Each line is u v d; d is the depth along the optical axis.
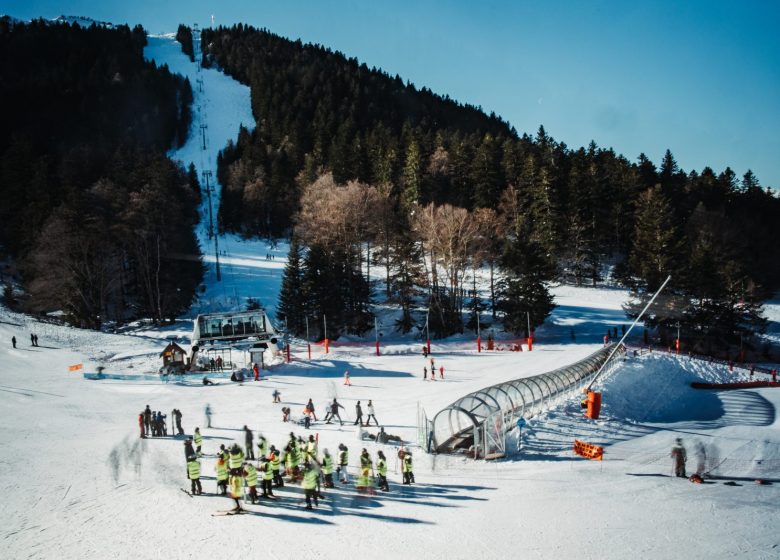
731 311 59.75
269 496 18.50
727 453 24.34
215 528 15.91
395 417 29.92
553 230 86.25
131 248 71.19
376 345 52.06
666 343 60.03
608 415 30.75
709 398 40.53
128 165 108.50
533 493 18.69
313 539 15.04
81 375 42.28
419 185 103.00
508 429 25.92
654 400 37.50
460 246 68.00
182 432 27.23
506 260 64.00
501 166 107.88
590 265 88.25
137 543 15.02
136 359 48.19
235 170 129.12
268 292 79.00
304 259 64.94
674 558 13.66
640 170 108.06
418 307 71.38
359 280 67.81
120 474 21.08
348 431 27.22
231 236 115.81
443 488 19.33
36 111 145.88
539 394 29.39
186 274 72.31
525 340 59.94
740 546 14.27
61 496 18.75
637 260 75.56
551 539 14.87
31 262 67.38
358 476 20.69
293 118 158.12
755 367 50.19
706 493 18.64
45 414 31.41
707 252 62.25
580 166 103.38
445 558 13.84
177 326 64.62
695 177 117.19
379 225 77.88
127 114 165.50
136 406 33.53
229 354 51.47
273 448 19.72
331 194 78.25
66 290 63.28
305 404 33.50
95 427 28.69
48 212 77.44
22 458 23.08
